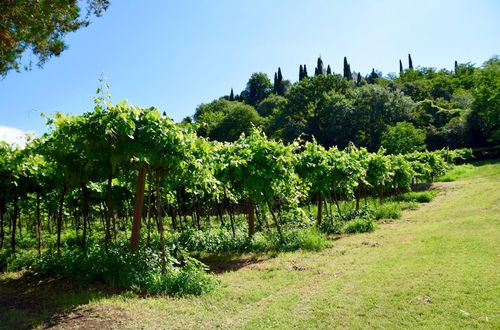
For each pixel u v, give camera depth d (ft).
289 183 34.19
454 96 203.21
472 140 144.87
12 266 26.37
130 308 15.87
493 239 23.88
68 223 62.80
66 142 20.94
